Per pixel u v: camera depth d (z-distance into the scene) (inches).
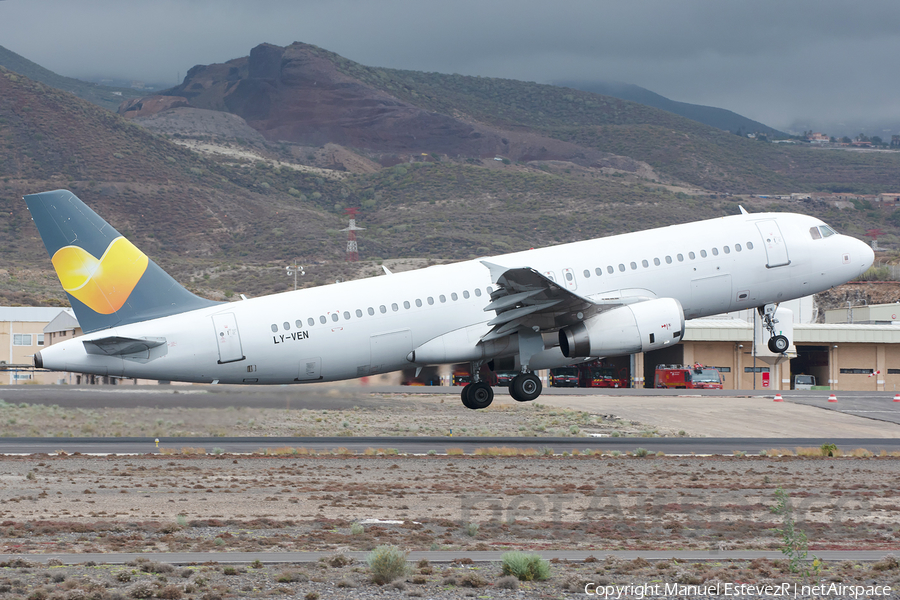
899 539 2561.5
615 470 3843.5
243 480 3476.9
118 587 1883.6
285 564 2128.4
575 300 4741.6
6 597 1774.1
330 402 5733.3
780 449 4894.2
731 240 5300.2
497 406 7790.4
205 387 5797.2
